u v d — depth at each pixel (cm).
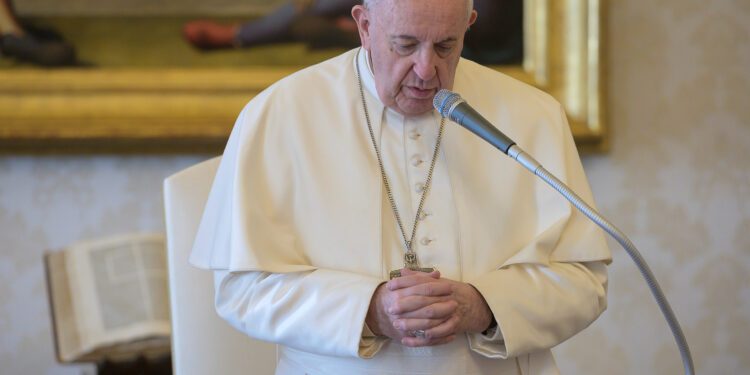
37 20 1253
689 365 605
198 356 818
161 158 1315
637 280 1377
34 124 1237
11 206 1297
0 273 1298
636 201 1367
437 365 668
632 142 1360
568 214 703
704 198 1373
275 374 751
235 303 694
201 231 746
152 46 1269
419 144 711
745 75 1365
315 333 646
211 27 1271
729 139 1370
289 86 738
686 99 1362
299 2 1279
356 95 726
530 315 654
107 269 1052
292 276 675
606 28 1291
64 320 1040
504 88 748
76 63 1260
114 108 1255
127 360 1034
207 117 1260
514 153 587
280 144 713
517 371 703
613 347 1382
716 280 1380
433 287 621
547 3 1295
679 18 1356
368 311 646
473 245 690
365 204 689
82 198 1306
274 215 699
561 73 1303
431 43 622
